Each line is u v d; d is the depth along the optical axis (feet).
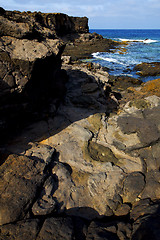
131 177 13.74
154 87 32.71
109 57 81.97
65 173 13.85
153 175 14.02
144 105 23.52
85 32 138.82
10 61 14.38
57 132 18.60
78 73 32.19
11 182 11.87
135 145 16.80
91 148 16.99
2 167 13.02
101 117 21.62
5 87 14.26
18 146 16.01
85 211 11.71
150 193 12.44
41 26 19.90
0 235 9.19
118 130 19.60
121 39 198.39
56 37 20.99
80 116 21.81
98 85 29.25
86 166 14.93
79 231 9.95
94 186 13.12
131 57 81.97
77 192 12.78
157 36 254.47
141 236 8.61
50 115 20.71
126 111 23.68
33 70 14.94
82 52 92.27
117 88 39.83
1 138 16.39
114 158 16.10
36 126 19.16
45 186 12.48
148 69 54.13
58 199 12.12
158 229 8.55
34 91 17.17
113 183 13.39
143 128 18.04
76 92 26.35
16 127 17.76
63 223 10.07
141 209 11.02
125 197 12.65
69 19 127.34
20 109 16.43
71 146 16.83
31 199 11.12
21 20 17.04
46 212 10.85
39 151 15.40
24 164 13.43
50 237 9.25
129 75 52.06
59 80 25.13
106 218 11.39
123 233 9.52
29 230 9.49
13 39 15.74
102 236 9.27
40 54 15.23
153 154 16.12
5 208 10.32
